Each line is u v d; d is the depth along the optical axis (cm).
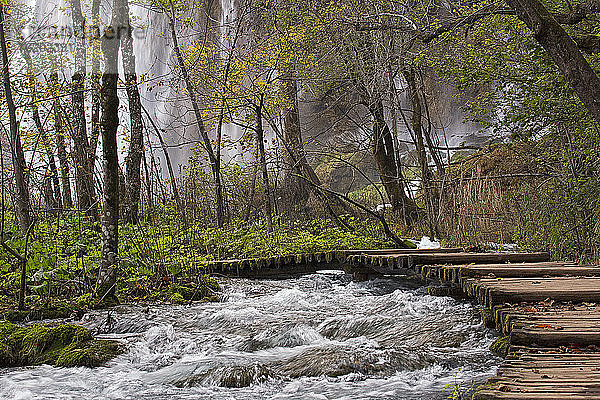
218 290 1104
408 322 771
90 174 1453
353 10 1596
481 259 974
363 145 2273
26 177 1207
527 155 1369
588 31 1052
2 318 845
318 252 1266
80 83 1597
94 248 1160
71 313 888
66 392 568
